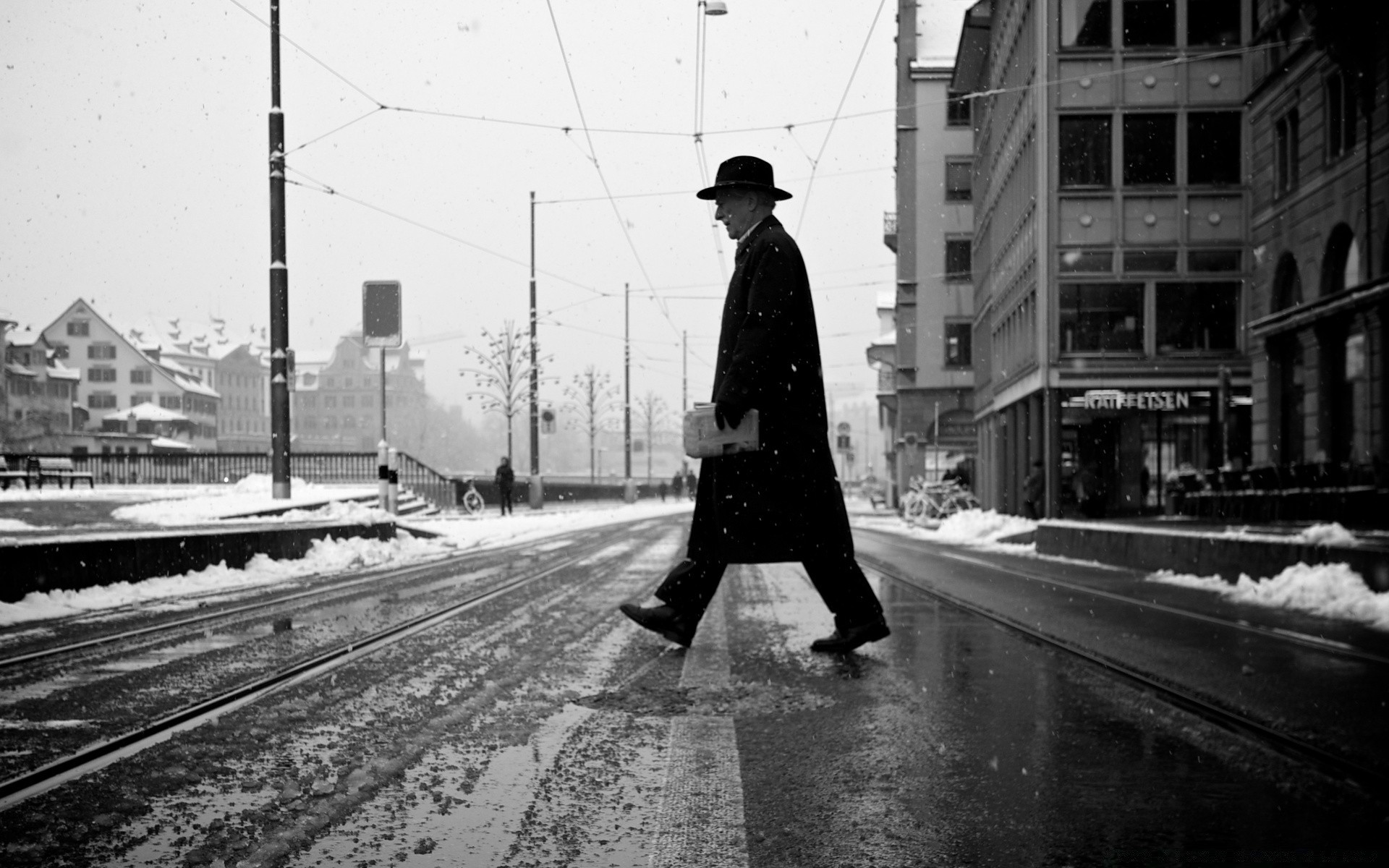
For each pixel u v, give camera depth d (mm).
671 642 7352
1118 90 30922
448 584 11984
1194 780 4176
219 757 4277
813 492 6676
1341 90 23391
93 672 6148
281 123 21438
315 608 9523
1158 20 30891
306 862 3180
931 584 12883
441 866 3180
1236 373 30688
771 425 6551
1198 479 27797
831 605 7074
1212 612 9812
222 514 20516
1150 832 3592
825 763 4379
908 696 5699
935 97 54969
